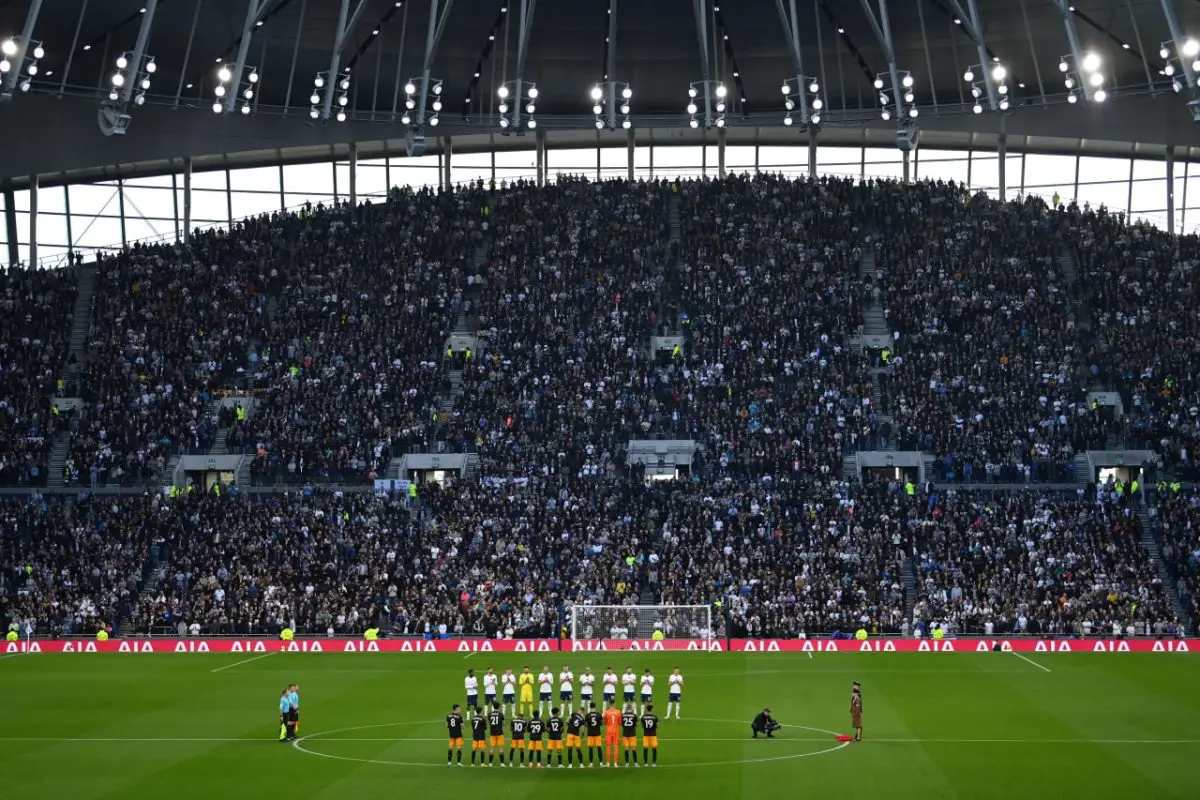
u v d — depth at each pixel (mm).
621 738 40781
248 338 86375
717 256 89938
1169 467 75125
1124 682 53781
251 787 35750
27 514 73812
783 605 66750
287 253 92062
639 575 69312
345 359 83688
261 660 62375
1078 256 89250
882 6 75250
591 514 72750
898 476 77062
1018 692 51594
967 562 68500
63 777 37281
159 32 81688
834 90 92562
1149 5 79125
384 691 52844
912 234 91250
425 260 90875
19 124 87188
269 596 68375
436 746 41656
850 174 98562
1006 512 71812
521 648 65500
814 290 87188
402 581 69062
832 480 74500
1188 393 78812
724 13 85938
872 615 66250
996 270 88062
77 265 92250
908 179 97938
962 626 65812
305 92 91438
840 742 41844
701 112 95062
